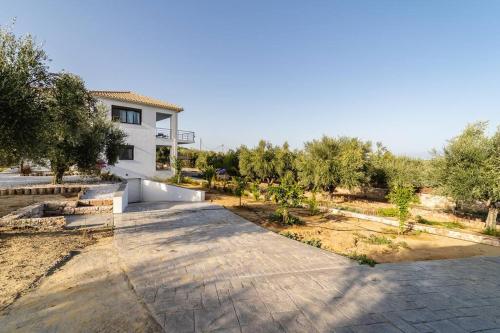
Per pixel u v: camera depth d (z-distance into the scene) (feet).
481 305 13.93
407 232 30.81
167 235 25.57
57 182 49.08
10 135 20.38
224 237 25.36
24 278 15.08
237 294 14.20
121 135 58.03
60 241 22.31
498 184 30.35
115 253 20.04
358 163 54.85
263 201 50.44
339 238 26.96
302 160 64.95
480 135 34.32
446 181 35.40
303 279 16.43
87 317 11.62
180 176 76.28
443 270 18.83
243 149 93.97
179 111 87.15
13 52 22.50
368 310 13.00
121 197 36.24
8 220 24.99
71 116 26.04
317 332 11.07
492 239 26.09
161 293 14.05
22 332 10.46
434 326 11.87
